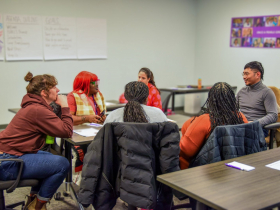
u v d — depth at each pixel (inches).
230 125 67.5
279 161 63.3
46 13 192.1
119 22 223.6
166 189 68.0
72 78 208.5
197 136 71.8
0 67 182.7
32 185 73.9
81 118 97.3
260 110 112.7
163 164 64.4
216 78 253.1
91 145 65.3
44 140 77.9
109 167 65.1
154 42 244.5
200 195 47.2
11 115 191.2
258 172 57.2
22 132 73.0
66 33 200.8
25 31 186.5
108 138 64.3
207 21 255.0
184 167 75.0
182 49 262.4
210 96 74.5
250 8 221.3
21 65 188.9
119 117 70.9
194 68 272.2
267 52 214.4
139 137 62.4
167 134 65.0
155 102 118.4
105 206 66.1
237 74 236.1
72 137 82.6
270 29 210.7
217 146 65.5
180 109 272.4
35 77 76.6
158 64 250.2
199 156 66.6
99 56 217.3
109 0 216.2
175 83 263.4
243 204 44.5
